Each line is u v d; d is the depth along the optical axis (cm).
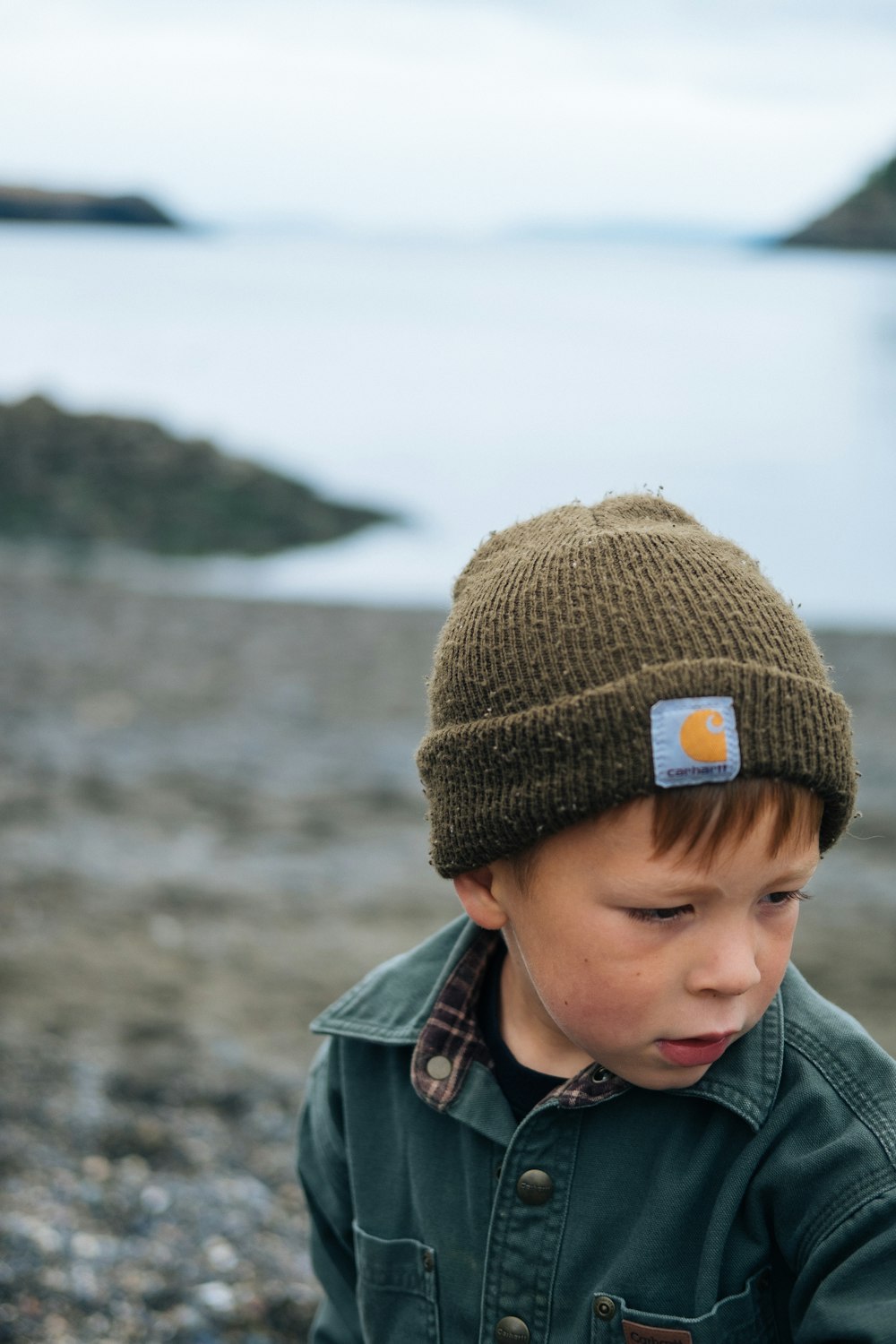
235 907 531
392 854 611
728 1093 137
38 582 1359
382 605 1310
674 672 122
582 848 126
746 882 123
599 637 126
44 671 966
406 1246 154
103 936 490
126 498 1812
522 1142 143
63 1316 255
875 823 656
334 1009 166
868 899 557
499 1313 143
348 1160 162
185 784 706
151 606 1253
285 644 1103
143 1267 275
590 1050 133
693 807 120
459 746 134
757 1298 137
